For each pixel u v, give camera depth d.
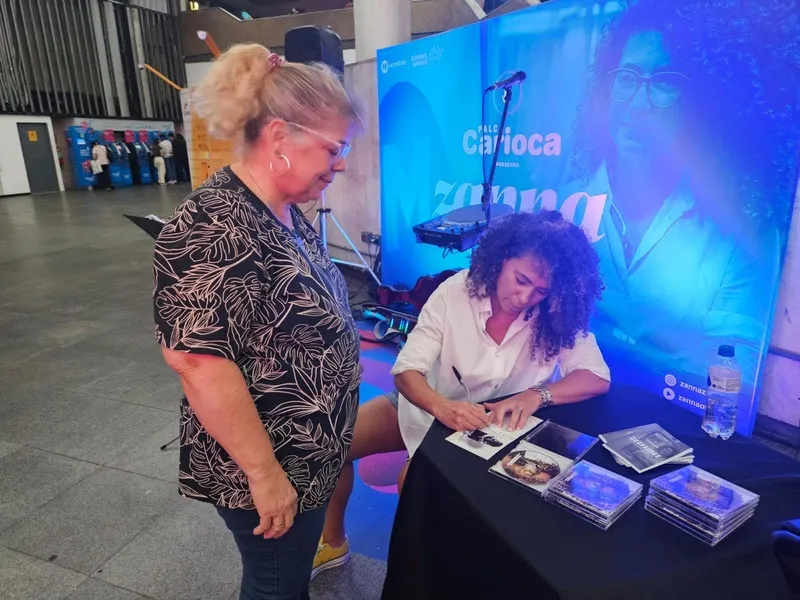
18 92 13.52
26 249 7.06
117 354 3.65
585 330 1.53
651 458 1.14
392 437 1.72
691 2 2.04
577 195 2.63
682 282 2.27
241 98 0.89
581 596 0.81
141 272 5.88
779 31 1.84
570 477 1.06
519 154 2.94
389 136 4.04
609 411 1.39
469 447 1.21
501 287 1.44
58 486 2.22
